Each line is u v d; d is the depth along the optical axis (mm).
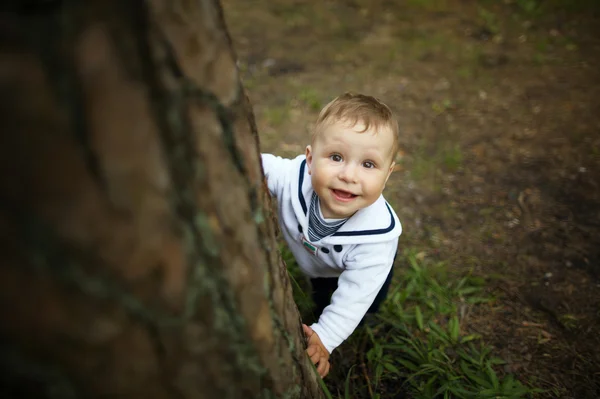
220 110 746
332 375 1800
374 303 1868
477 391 1708
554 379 1853
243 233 810
